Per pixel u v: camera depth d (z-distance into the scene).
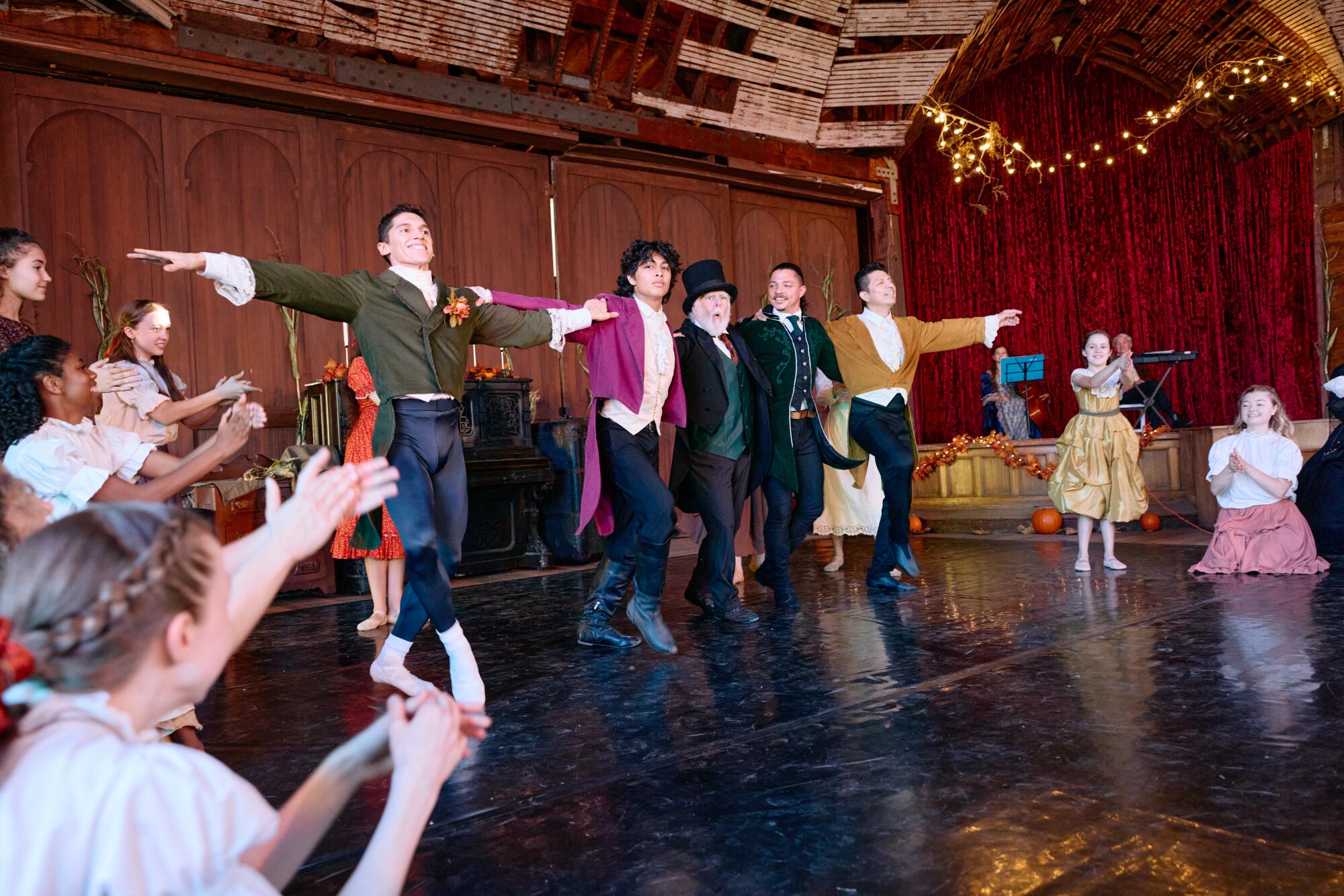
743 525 5.78
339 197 6.90
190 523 0.88
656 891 1.73
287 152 6.68
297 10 6.44
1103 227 13.15
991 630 3.98
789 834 1.96
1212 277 12.93
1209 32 11.32
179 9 6.05
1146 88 13.02
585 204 8.22
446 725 0.95
